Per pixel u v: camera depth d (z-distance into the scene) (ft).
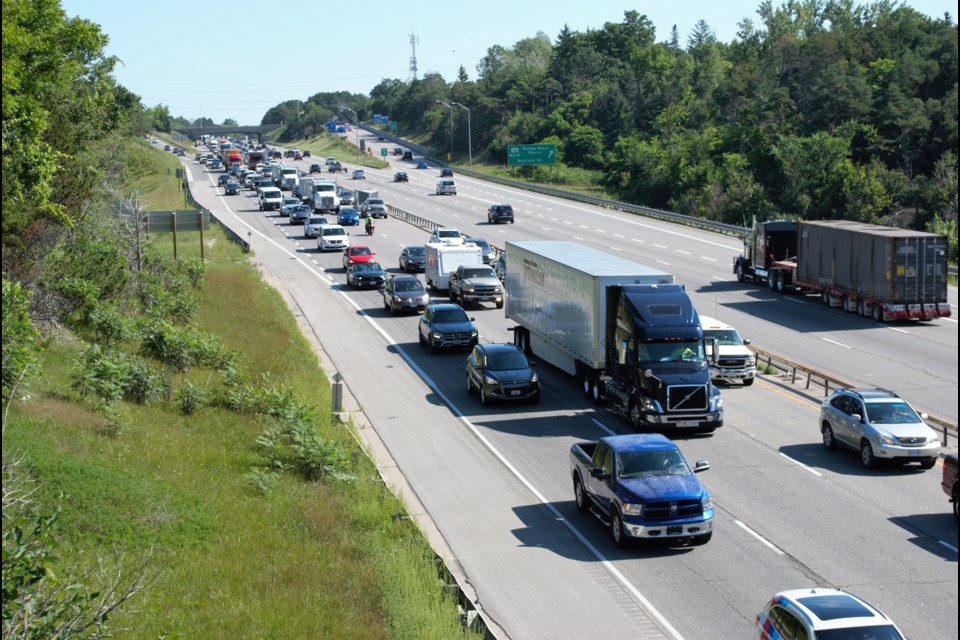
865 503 77.41
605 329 105.70
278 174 448.65
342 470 81.46
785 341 141.90
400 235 275.80
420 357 135.74
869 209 338.13
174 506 66.08
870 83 435.12
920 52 449.06
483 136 654.53
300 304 176.55
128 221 167.22
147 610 51.52
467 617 54.95
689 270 207.72
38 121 98.48
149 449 79.05
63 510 59.52
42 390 85.10
